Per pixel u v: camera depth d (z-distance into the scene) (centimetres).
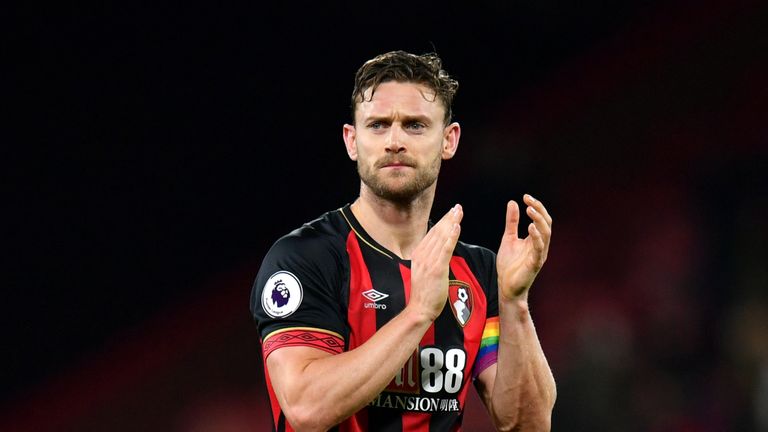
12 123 3516
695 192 4000
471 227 3856
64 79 3572
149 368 3478
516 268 1177
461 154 4031
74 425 3406
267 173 3753
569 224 3978
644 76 4188
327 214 1227
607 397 3031
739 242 3819
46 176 3528
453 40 4172
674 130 4125
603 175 4069
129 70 3641
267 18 3825
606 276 3878
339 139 3825
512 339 1199
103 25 3622
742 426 3375
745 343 3559
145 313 3538
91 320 3497
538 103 4150
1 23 3519
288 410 1062
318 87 3859
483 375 1245
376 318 1148
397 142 1132
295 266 1135
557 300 3838
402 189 1144
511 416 1223
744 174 3988
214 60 3747
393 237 1193
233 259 3644
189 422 3456
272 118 3794
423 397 1166
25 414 3384
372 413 1148
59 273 3494
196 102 3709
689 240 3878
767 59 4144
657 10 4219
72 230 3531
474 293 1238
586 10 4219
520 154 4031
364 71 1166
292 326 1108
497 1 4191
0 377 3400
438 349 1179
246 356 3541
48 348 3450
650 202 4016
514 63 4184
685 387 3491
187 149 3681
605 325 3606
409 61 1162
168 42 3694
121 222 3575
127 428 3412
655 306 3738
